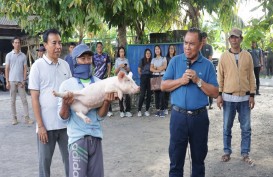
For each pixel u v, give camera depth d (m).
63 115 3.27
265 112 9.88
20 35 17.59
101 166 3.40
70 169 3.31
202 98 3.87
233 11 11.02
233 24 11.18
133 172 5.30
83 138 3.27
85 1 8.70
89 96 3.19
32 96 3.81
